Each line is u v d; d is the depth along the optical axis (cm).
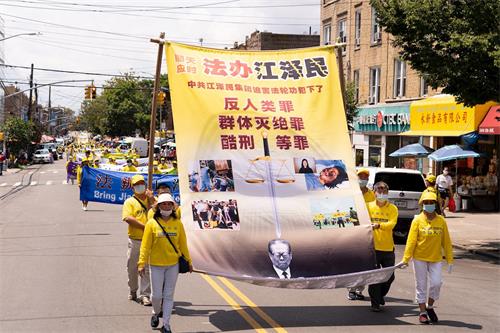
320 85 973
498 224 2211
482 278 1264
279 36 5947
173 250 800
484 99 1625
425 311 873
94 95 4684
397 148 3403
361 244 912
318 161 940
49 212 2381
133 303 961
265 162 927
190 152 905
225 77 949
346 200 929
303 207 916
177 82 923
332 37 4166
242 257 878
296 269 882
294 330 814
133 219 939
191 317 882
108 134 9569
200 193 896
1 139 5688
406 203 1762
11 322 844
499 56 1456
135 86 9169
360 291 1009
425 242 863
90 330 809
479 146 2755
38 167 6831
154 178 1956
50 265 1271
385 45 3481
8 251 1450
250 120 937
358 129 3709
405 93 3303
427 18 1612
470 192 2680
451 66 1590
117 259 1351
